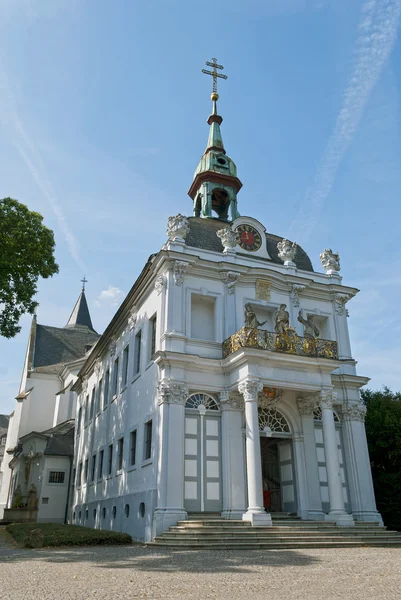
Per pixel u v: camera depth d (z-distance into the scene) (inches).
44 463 1510.8
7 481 1941.4
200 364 833.5
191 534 653.3
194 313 909.8
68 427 1752.0
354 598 284.7
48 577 366.9
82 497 1291.8
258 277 955.3
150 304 963.3
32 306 955.3
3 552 594.9
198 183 1208.8
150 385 873.5
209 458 810.2
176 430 778.2
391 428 1019.3
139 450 882.8
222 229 992.2
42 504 1466.5
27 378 2076.8
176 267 888.9
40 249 930.7
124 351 1111.0
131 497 867.4
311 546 639.8
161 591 304.0
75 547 650.2
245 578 357.1
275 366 820.0
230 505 778.2
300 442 883.4
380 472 1016.2
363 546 667.4
